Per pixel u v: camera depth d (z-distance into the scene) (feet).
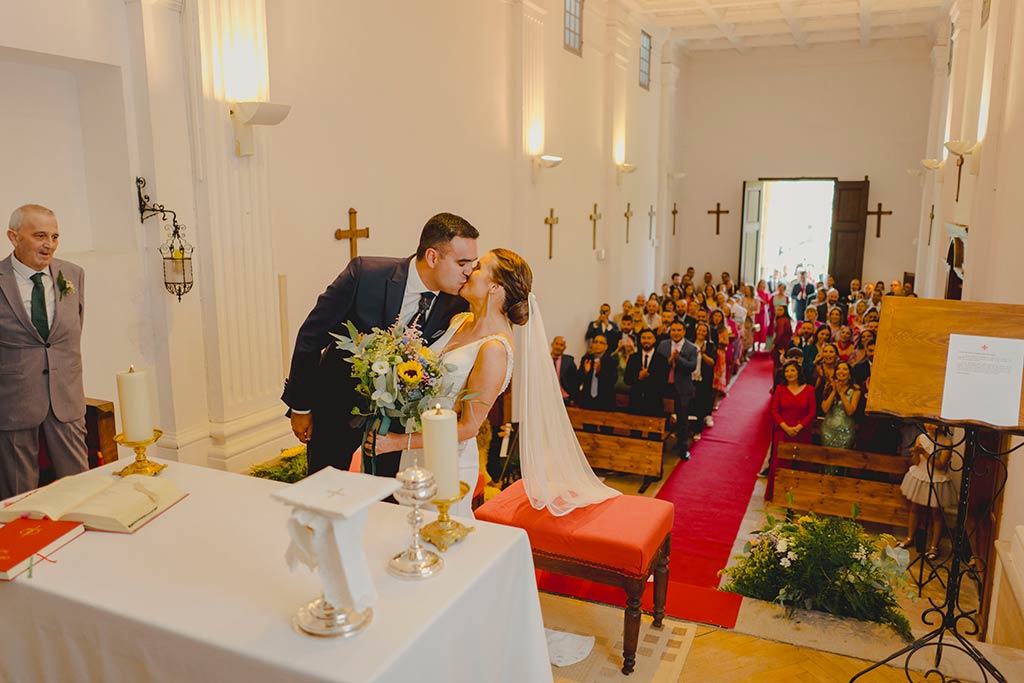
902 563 11.31
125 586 5.58
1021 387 8.45
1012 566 12.21
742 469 24.77
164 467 7.81
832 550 11.23
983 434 17.40
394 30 18.80
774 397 22.09
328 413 10.10
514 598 6.45
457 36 21.90
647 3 37.04
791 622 10.84
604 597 11.55
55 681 5.76
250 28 13.73
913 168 47.42
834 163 48.93
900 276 48.60
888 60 46.85
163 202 12.85
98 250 13.07
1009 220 16.37
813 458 20.59
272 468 13.26
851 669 9.74
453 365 8.07
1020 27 16.56
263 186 14.38
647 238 43.96
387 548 6.19
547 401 10.07
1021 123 15.71
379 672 4.60
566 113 30.50
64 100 12.57
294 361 10.02
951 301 9.04
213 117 13.33
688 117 51.80
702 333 28.02
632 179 39.75
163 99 12.73
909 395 8.72
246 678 4.83
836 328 34.53
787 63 48.96
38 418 10.18
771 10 38.55
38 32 11.16
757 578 11.75
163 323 13.05
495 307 9.00
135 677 5.34
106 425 11.21
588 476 10.68
